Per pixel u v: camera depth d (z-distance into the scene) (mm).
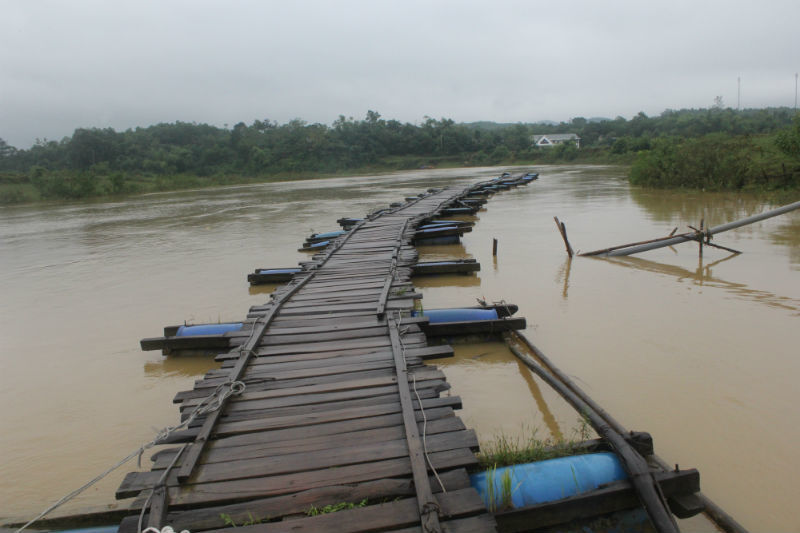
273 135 79625
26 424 6219
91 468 5336
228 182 61250
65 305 10992
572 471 4133
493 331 7840
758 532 4043
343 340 6812
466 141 81875
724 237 14281
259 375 5828
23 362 8062
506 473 4082
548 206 23594
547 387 6555
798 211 17516
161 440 4641
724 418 5500
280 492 3930
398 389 5289
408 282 9578
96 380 7344
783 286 9719
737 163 24031
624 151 62094
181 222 24125
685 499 4023
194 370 7594
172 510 3861
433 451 4266
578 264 12305
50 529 3980
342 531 3537
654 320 8281
